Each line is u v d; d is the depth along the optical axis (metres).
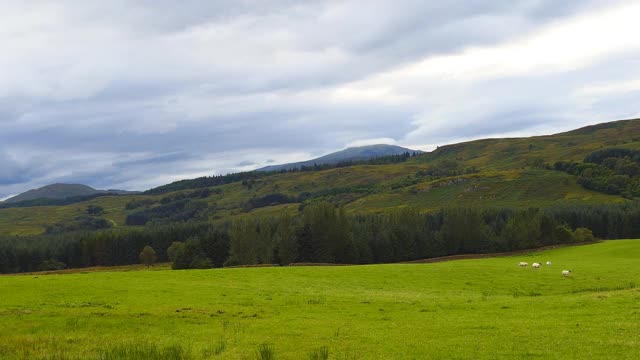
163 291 44.84
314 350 23.95
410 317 32.47
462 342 24.48
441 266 73.06
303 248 133.38
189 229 187.12
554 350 22.34
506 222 169.12
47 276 58.00
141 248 178.75
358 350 23.80
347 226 134.88
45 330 29.91
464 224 151.88
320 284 55.16
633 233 173.50
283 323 31.05
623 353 21.31
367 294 46.91
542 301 37.31
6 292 43.84
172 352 23.59
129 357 23.02
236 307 37.28
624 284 54.16
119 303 38.72
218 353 23.97
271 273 63.28
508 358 21.50
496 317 31.28
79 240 174.25
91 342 26.52
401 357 22.33
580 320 28.78
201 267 131.88
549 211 188.25
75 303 38.69
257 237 134.50
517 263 82.12
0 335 28.67
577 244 149.62
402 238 145.25
